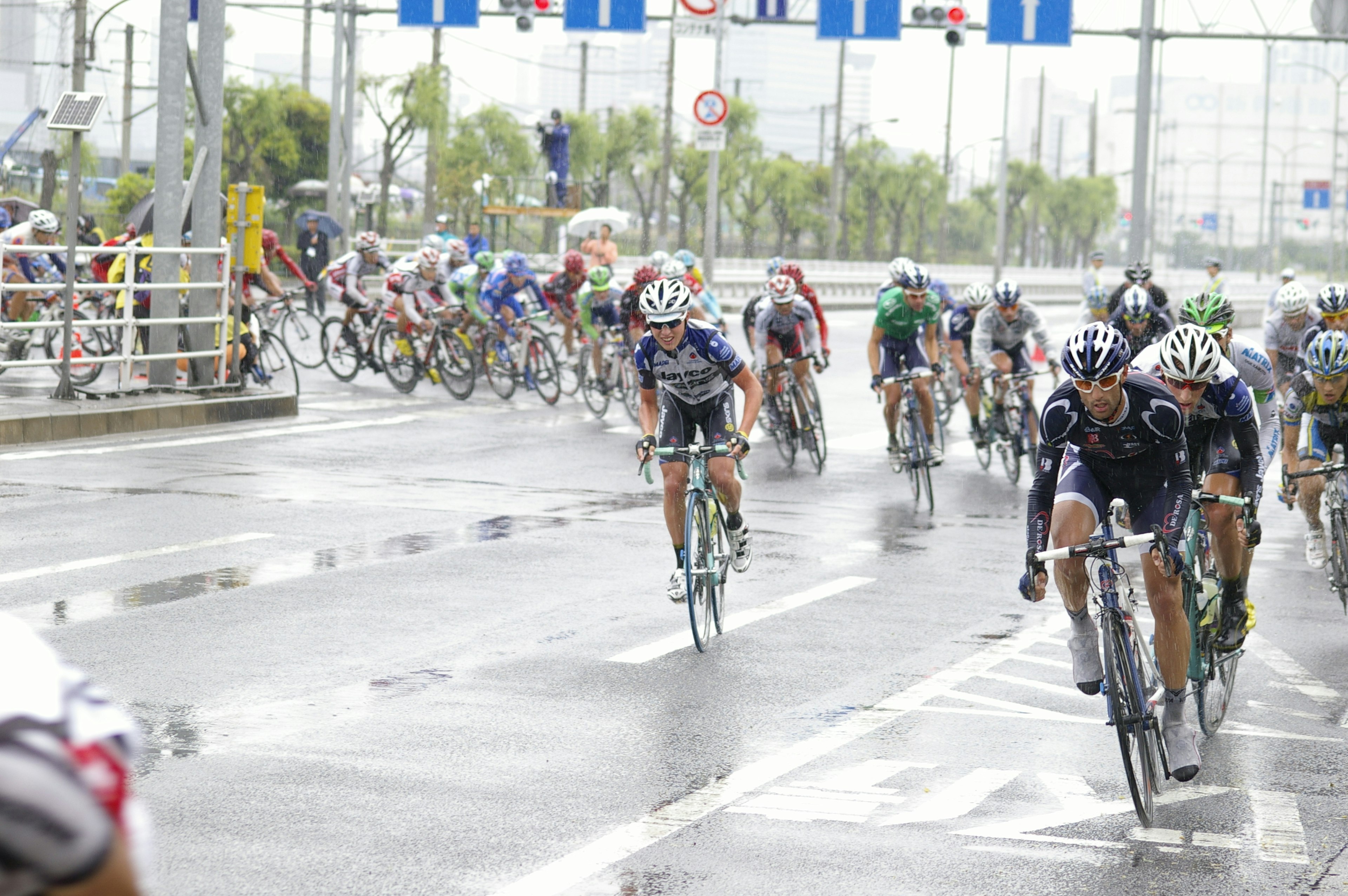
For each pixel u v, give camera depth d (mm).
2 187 152250
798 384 47125
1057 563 17828
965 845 15633
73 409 47875
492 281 62812
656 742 19141
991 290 46125
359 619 25562
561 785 17297
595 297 58375
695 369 26125
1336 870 15109
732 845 15461
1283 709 21734
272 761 17891
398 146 173875
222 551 31000
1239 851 15617
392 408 59250
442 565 30500
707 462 25906
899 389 43531
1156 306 41188
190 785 16922
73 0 155375
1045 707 21234
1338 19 101062
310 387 65500
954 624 26578
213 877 14250
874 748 19078
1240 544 20391
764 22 102812
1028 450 44656
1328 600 29953
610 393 58500
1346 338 26297
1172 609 17484
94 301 64312
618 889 14188
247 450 46125
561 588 28719
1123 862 15242
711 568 24969
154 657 22609
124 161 168500
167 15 52469
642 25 99812
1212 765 18812
